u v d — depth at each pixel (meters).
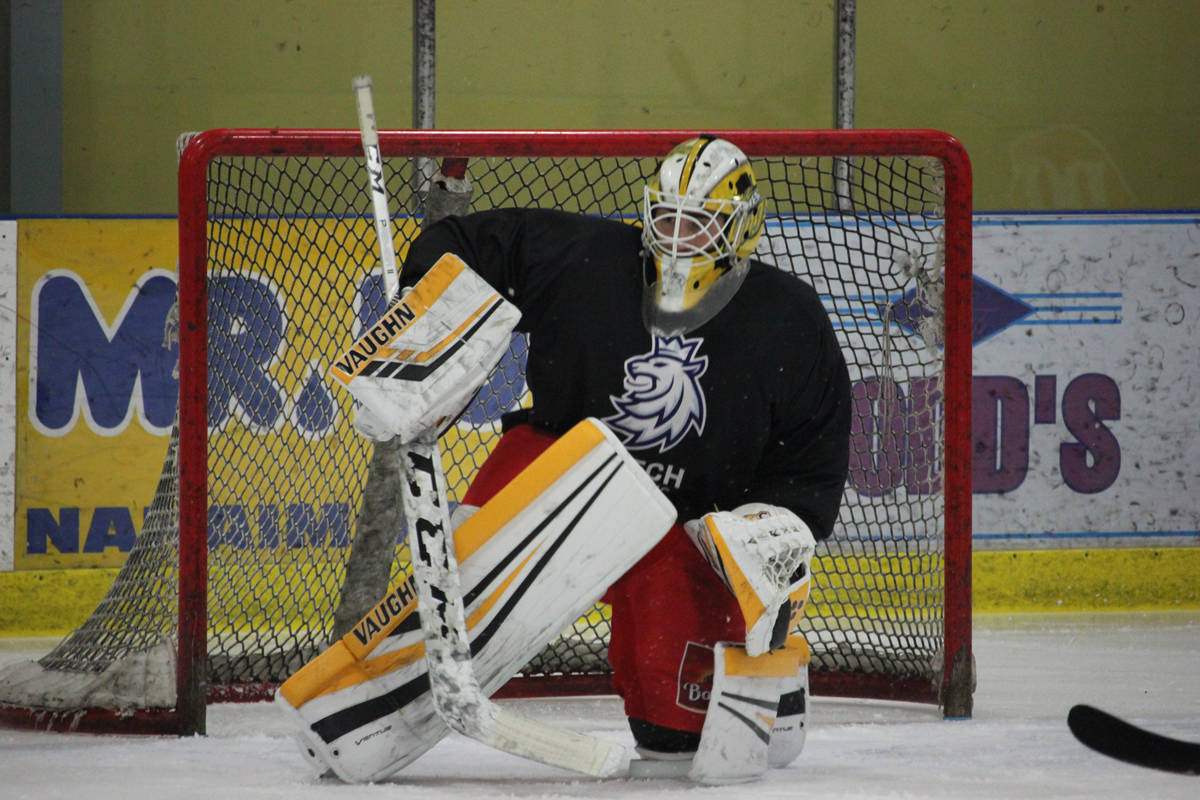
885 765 8.28
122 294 17.91
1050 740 9.48
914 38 24.84
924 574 12.60
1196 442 19.41
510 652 7.52
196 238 10.38
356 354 7.17
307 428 14.26
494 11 24.02
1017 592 19.12
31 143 23.61
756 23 24.45
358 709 7.43
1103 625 17.58
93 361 17.86
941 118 25.00
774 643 7.41
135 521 17.97
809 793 7.14
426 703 7.55
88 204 23.91
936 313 11.88
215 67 23.88
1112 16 25.05
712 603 7.99
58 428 17.81
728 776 7.43
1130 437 19.33
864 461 14.63
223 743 9.48
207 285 10.42
